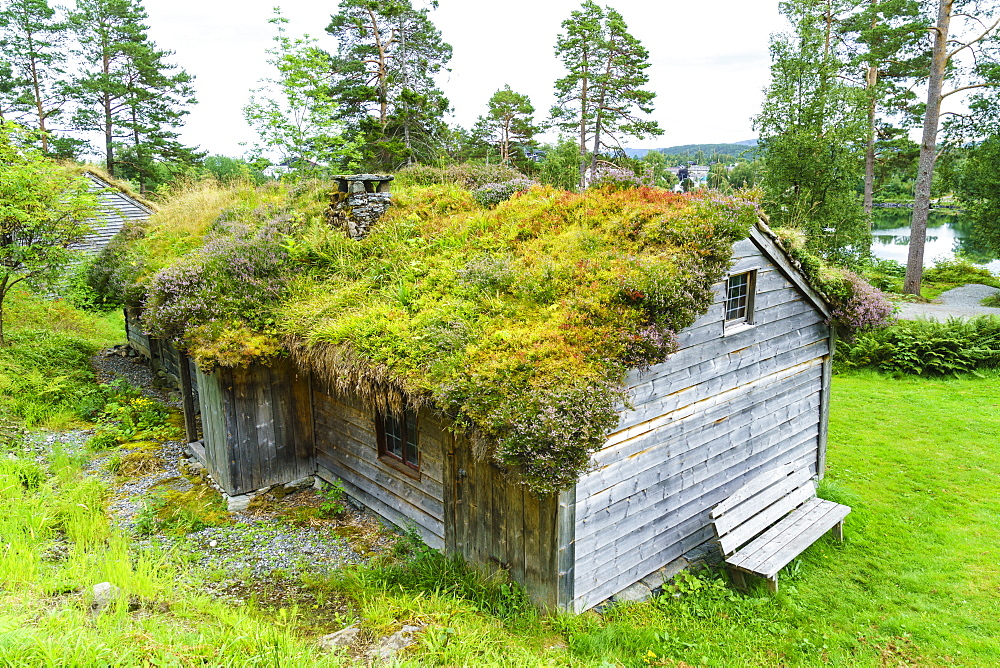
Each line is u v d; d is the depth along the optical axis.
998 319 16.73
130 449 10.50
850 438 12.16
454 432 6.57
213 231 11.52
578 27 28.70
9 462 8.82
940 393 14.80
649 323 6.36
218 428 8.99
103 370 15.05
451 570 6.91
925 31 24.33
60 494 8.41
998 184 23.53
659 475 7.27
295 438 9.49
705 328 7.62
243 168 18.72
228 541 7.88
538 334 6.30
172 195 16.50
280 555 7.55
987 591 7.29
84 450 10.16
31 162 13.08
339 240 10.14
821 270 9.41
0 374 11.87
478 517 6.87
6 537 6.80
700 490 7.95
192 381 12.53
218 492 9.24
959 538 8.50
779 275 8.80
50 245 13.30
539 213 9.43
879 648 6.30
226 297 8.78
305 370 8.66
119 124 34.41
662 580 7.33
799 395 9.69
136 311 14.10
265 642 5.00
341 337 7.46
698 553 7.97
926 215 25.66
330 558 7.53
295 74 15.62
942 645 6.32
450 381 5.97
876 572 7.72
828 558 8.06
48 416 11.38
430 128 26.48
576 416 5.32
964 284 28.64
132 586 5.96
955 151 25.73
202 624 5.30
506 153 35.56
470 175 15.20
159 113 35.28
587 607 6.55
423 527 7.77
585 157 28.48
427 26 25.08
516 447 5.29
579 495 6.25
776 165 18.48
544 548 6.17
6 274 13.17
